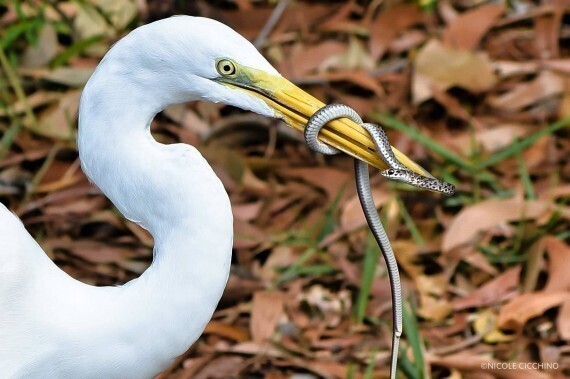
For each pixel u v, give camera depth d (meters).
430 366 7.53
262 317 7.84
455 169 9.20
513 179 9.09
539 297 7.83
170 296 5.35
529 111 9.69
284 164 9.27
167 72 5.18
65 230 8.65
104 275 8.32
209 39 5.11
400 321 5.37
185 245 5.27
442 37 10.22
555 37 10.34
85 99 5.27
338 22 10.59
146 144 5.28
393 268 5.34
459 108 9.59
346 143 5.20
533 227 8.41
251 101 5.21
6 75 9.77
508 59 10.27
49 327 5.49
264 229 8.79
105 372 5.55
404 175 5.04
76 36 10.21
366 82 9.81
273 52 10.30
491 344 7.73
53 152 9.22
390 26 10.38
